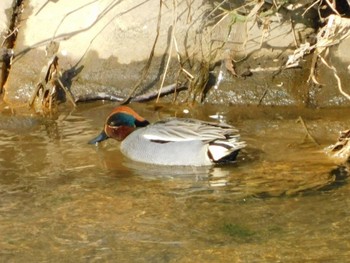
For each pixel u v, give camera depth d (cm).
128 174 1102
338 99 1312
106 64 1360
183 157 1138
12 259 876
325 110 1296
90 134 1233
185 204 1002
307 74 1332
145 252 888
